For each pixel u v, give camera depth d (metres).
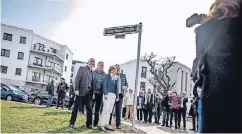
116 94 7.84
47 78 56.38
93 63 7.47
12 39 50.41
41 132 6.00
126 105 13.65
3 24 49.22
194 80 1.14
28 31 52.12
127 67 56.00
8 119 7.35
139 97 13.75
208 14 1.11
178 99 11.87
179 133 9.70
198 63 1.11
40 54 55.22
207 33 1.09
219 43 1.03
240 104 0.95
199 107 1.08
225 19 1.03
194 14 1.17
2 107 10.90
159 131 9.45
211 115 1.00
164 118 12.52
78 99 7.21
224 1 1.05
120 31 8.37
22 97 22.20
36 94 22.44
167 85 42.97
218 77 1.01
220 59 1.02
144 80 55.09
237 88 0.97
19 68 51.06
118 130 7.92
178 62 51.50
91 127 7.47
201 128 1.03
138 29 8.00
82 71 7.25
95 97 7.96
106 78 7.74
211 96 1.01
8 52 50.06
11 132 5.62
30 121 7.46
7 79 49.72
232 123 0.95
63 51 61.31
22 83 51.12
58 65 60.91
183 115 11.93
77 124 7.93
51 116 9.41
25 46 51.75
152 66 43.78
